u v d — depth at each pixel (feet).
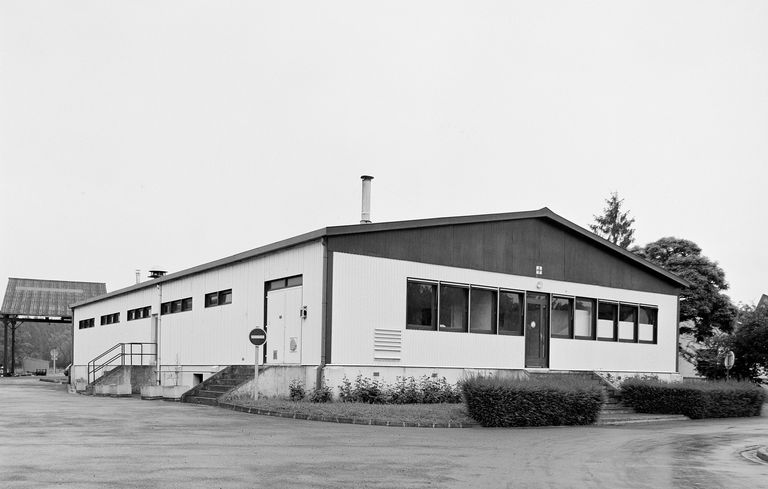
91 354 136.56
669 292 99.71
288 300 71.92
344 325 66.44
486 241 78.48
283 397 67.41
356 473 30.32
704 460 39.65
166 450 35.53
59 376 178.09
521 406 55.83
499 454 38.32
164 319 102.42
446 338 73.67
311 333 67.26
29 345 345.10
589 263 89.56
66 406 65.36
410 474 30.58
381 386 67.77
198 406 65.87
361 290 67.92
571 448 42.42
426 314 72.69
